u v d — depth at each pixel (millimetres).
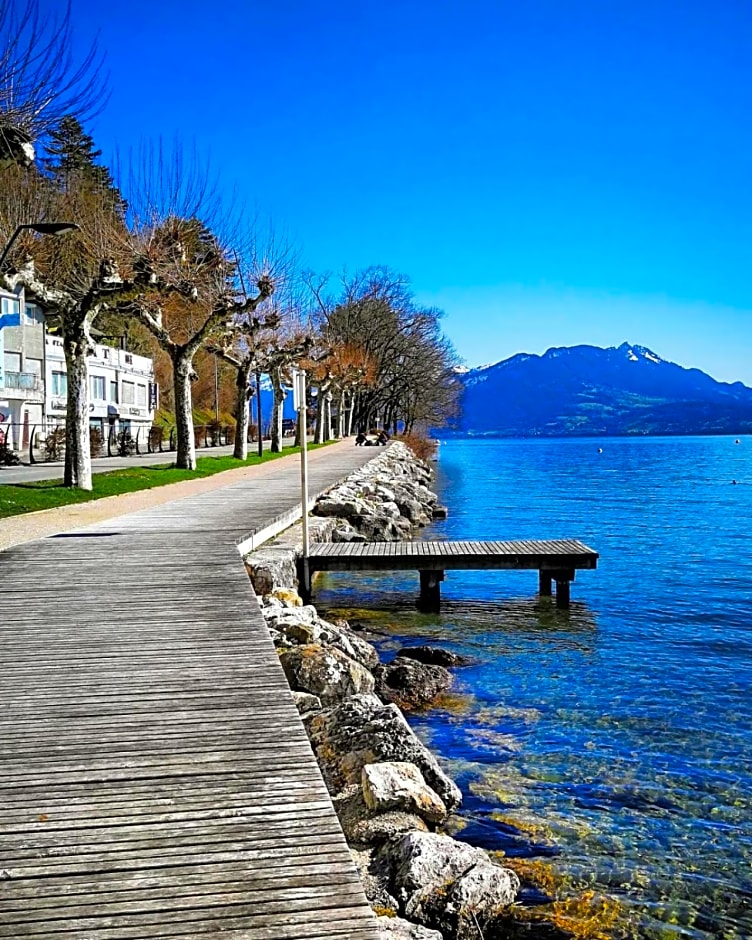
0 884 4258
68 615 9602
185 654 8156
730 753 9102
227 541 14648
